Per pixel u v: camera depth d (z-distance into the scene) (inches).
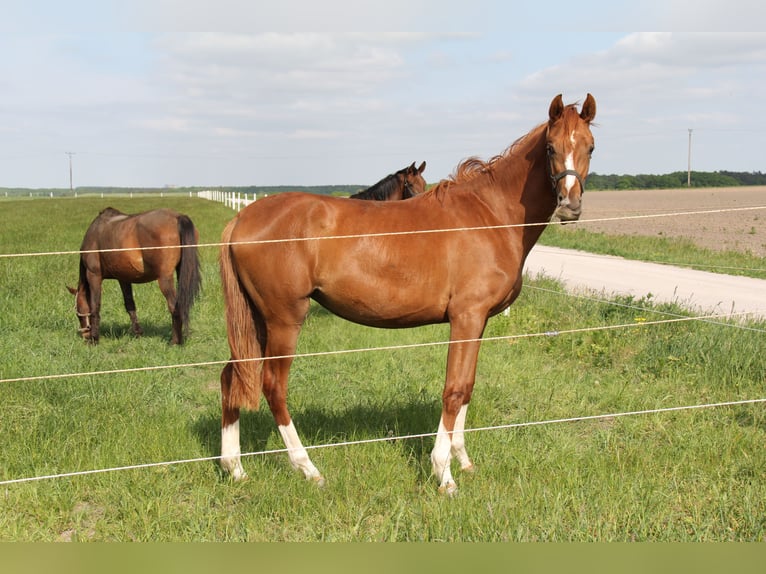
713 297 446.0
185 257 331.3
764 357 266.8
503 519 152.5
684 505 164.4
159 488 167.3
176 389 257.8
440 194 183.3
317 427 213.6
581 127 167.2
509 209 181.5
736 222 1400.1
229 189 4456.2
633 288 492.1
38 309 401.4
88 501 168.1
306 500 162.7
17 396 227.1
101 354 319.6
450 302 175.8
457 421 183.5
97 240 335.0
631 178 3858.3
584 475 177.3
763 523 152.6
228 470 177.2
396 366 293.4
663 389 254.8
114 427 204.2
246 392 174.1
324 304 183.6
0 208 2044.8
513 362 297.9
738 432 205.6
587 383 267.4
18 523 152.3
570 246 842.8
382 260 171.5
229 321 180.9
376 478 173.8
